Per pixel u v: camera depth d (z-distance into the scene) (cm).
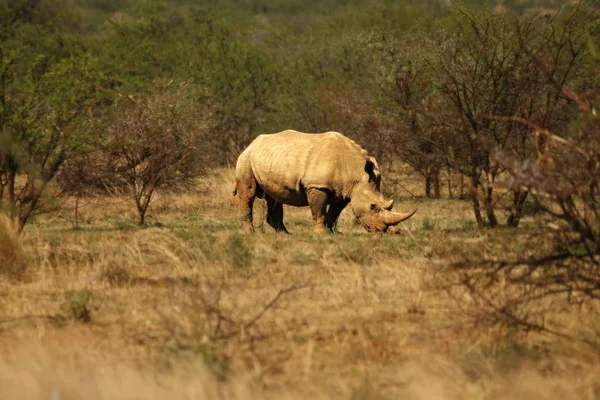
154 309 3625
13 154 5653
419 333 3494
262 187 6431
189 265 4831
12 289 4338
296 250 5253
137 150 7369
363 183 6078
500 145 5847
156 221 7144
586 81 5406
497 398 2794
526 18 5994
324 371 3080
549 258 3288
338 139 6238
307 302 3975
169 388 2772
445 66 6406
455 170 6431
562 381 2916
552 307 3684
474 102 5988
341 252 5206
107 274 4531
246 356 3175
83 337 3506
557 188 3188
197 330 3256
